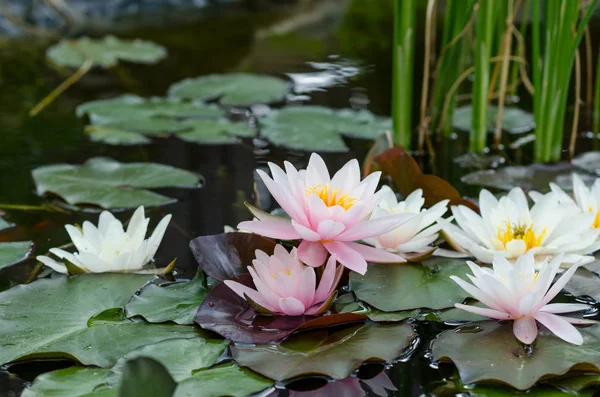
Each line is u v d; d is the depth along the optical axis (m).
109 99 2.55
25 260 2.03
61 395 1.83
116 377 1.84
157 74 2.94
